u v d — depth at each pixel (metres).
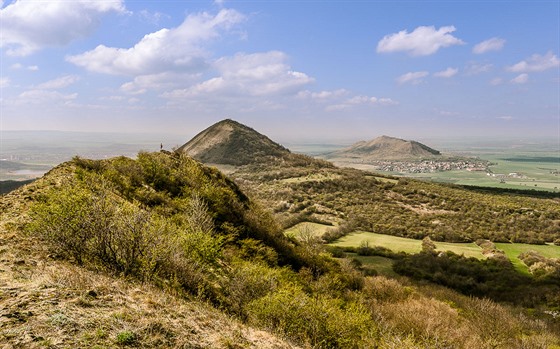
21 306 6.17
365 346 12.16
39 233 10.03
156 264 10.80
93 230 10.02
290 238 38.34
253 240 25.00
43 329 5.62
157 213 20.31
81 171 22.00
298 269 28.88
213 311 9.97
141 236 10.44
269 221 34.88
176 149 40.62
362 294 27.58
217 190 31.31
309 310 11.53
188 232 15.26
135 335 6.34
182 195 27.80
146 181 27.38
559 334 27.59
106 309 6.99
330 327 11.39
